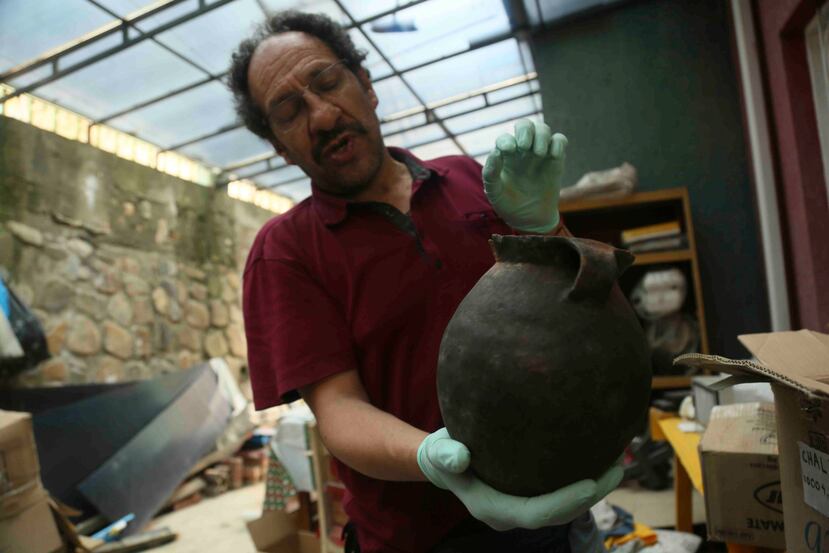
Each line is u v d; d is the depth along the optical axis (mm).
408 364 942
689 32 2871
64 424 3398
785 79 2135
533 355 586
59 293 4059
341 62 971
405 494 938
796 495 797
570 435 586
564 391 578
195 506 3762
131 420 3705
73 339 4090
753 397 1597
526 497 650
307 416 2705
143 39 3404
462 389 627
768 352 845
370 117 986
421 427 941
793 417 787
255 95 1028
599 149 2988
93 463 3375
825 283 2068
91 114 4402
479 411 611
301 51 968
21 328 3541
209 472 4051
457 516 930
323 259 975
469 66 4000
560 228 968
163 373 4793
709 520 1203
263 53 993
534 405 582
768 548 1188
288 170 5922
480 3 3152
